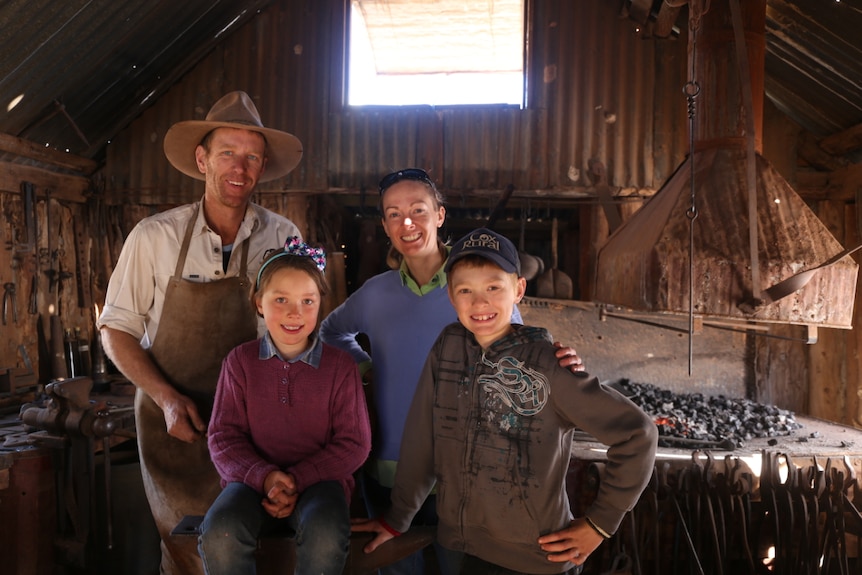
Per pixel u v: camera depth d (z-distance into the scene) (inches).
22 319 185.0
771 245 108.7
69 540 134.3
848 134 176.2
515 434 64.3
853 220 189.8
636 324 199.0
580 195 203.5
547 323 199.2
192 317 89.7
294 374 72.0
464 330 71.3
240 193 90.2
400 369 84.4
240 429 72.8
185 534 68.9
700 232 111.0
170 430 82.5
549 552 63.4
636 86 200.5
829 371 189.2
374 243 265.9
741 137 120.5
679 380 198.7
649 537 120.7
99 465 143.2
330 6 207.8
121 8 156.4
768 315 106.6
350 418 72.4
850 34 139.2
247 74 209.6
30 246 185.5
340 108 207.6
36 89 162.4
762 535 129.0
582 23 201.6
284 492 66.2
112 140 212.2
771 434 157.2
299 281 71.3
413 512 72.7
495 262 65.1
